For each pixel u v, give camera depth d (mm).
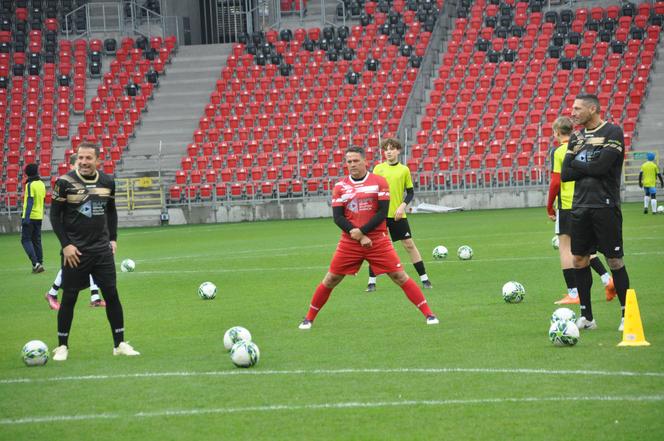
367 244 32562
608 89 124188
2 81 135875
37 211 59844
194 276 54281
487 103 125875
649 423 19375
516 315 34844
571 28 135375
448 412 20844
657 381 22938
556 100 123125
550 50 131000
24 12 148125
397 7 145625
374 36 141000
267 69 136625
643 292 38906
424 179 117688
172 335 33719
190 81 138625
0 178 122938
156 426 20641
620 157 29578
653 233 68062
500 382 23547
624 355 26250
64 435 20234
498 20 140250
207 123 130375
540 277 46438
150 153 129250
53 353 30766
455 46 135750
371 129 126000
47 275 58938
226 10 156875
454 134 122625
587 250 30438
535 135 120812
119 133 131375
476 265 53094
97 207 29344
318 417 20875
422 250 64125
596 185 29656
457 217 101375
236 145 125875
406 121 127000
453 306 37938
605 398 21484
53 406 22859
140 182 120000
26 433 20500
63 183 28969
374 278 44406
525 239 68375
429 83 133375
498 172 116125
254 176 121062
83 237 29266
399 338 30891
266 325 35156
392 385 23734
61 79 137375
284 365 26922
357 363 26781
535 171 115688
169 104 135750
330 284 33844
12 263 69000
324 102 130250
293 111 131500
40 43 144750
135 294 46938
